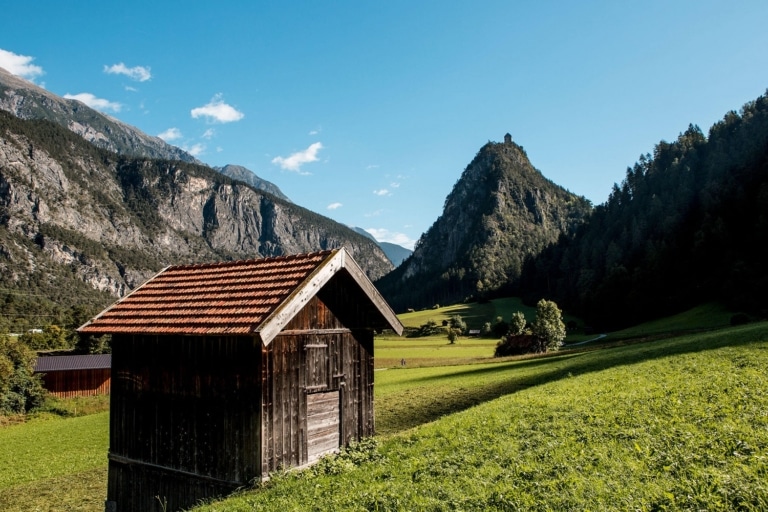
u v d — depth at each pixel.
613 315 129.25
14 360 60.53
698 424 12.67
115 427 16.81
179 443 15.20
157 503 15.52
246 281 16.12
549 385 27.75
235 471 13.96
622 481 9.61
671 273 130.25
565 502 8.92
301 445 14.76
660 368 25.83
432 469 12.09
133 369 16.53
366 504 10.44
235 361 14.27
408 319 194.75
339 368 16.33
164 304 16.84
